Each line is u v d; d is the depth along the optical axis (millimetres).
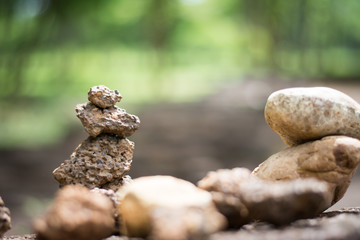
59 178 2115
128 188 1726
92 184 2088
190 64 36156
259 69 27203
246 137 12836
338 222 1717
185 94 21766
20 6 18547
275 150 11234
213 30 35281
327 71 26312
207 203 1622
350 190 7016
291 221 1785
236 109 16906
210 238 1591
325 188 1871
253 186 1770
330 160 2012
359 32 30188
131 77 26672
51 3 18062
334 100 2121
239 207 1746
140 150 11672
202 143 12305
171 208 1530
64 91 21719
